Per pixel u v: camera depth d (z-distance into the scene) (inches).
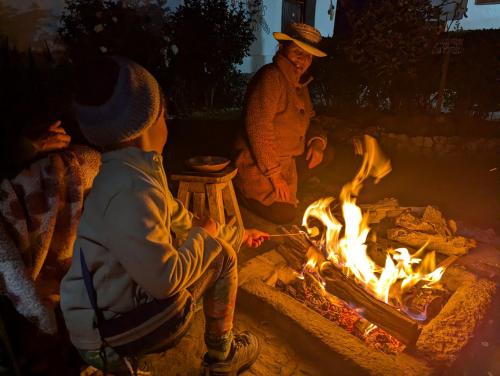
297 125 139.4
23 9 245.3
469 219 152.3
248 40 312.2
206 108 310.2
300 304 93.1
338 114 278.4
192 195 126.9
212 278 65.7
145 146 57.6
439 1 310.2
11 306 69.8
